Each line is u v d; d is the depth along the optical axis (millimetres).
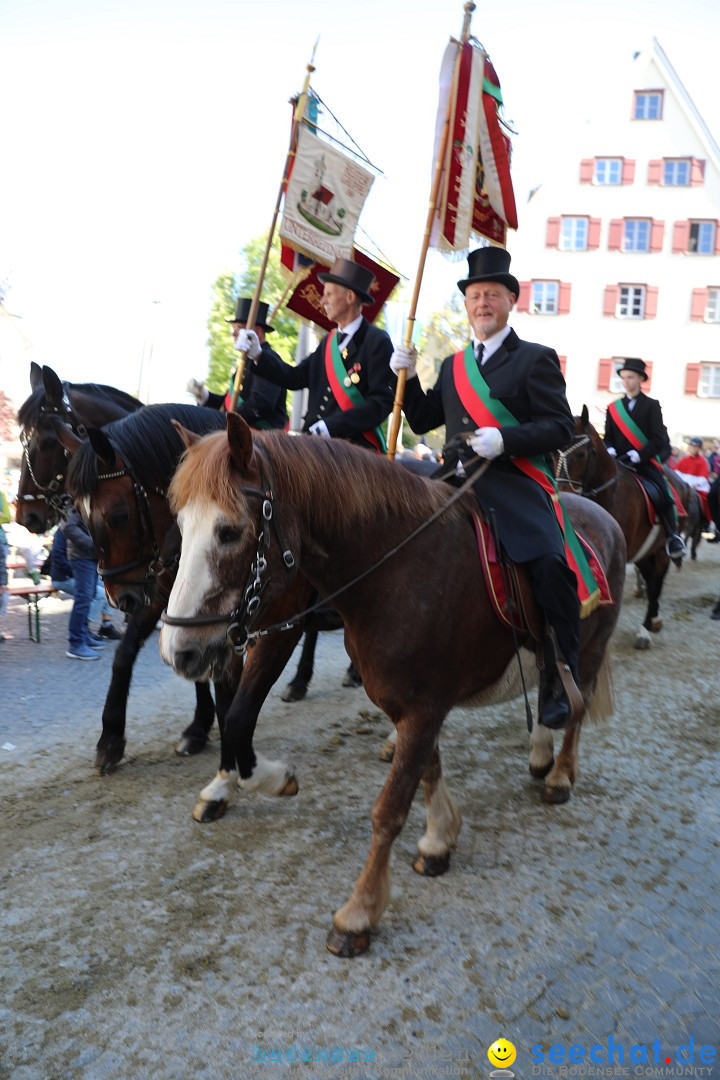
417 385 3736
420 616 2816
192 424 4117
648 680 6316
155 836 3680
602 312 27922
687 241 27422
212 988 2697
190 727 4703
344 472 2750
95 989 2693
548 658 3195
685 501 12070
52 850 3566
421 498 2939
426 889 3256
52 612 8797
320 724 5223
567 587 3115
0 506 7414
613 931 3021
